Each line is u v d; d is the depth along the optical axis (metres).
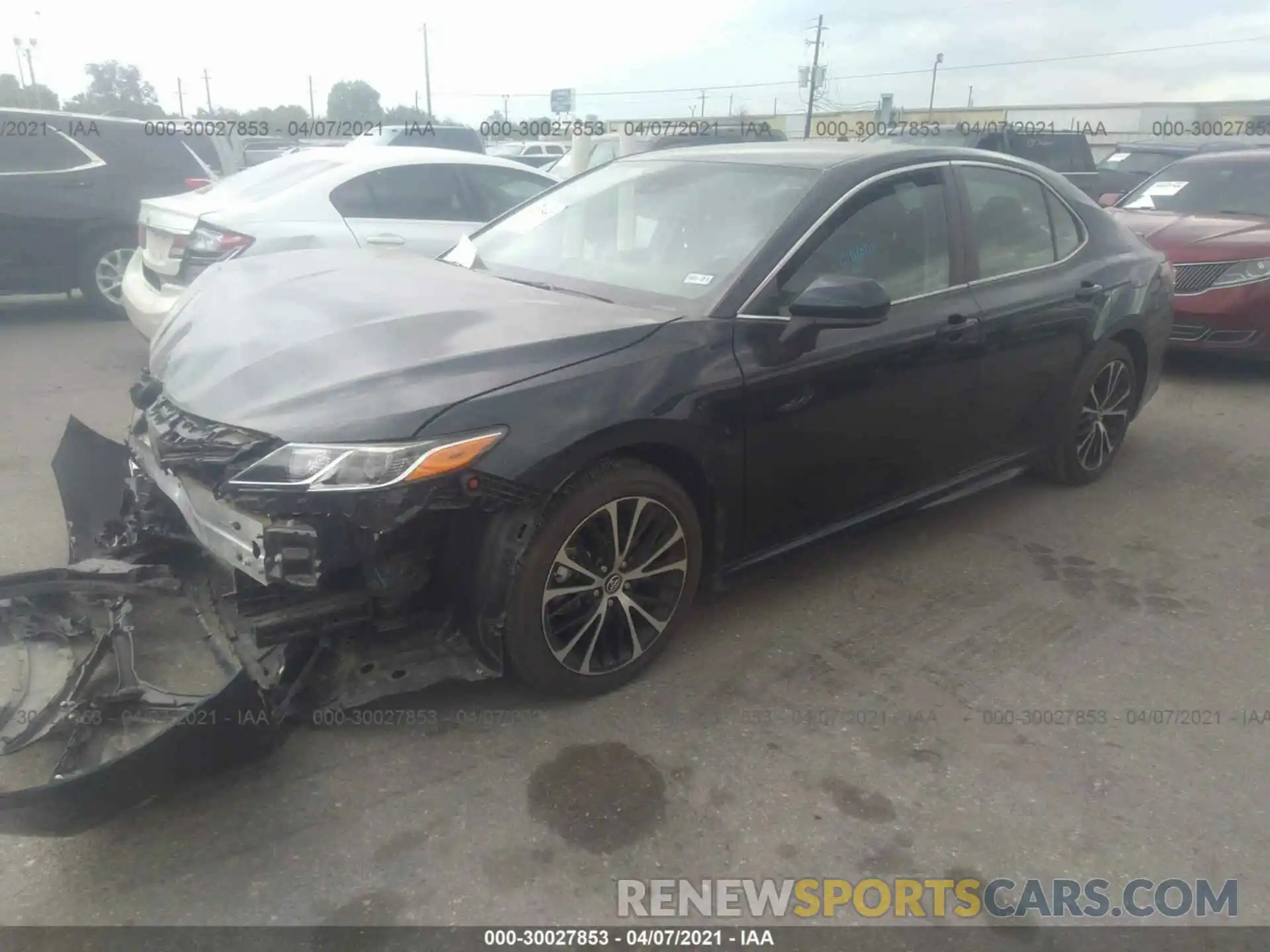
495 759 2.82
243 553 2.59
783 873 2.48
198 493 2.74
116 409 5.96
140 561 3.16
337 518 2.53
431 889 2.38
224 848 2.48
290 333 3.03
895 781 2.81
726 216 3.57
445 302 3.24
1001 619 3.73
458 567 2.77
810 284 3.36
